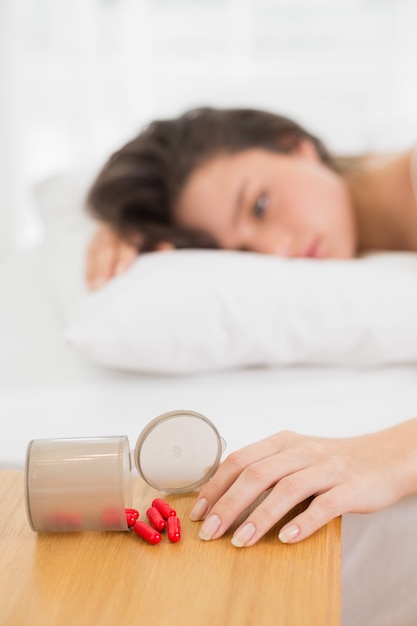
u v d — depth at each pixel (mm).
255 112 1114
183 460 633
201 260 879
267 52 1975
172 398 810
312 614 538
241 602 546
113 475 592
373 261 937
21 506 629
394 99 1946
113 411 790
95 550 588
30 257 1398
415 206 1094
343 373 850
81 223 1185
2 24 1922
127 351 820
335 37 1929
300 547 587
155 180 1068
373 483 623
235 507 600
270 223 1038
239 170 1038
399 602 698
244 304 824
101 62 2053
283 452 627
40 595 554
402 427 675
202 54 2010
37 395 826
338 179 1100
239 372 864
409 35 1889
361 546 690
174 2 1977
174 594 552
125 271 926
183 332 818
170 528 597
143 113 2074
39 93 2066
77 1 1989
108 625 533
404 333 821
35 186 1456
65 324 998
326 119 1594
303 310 824
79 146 2111
